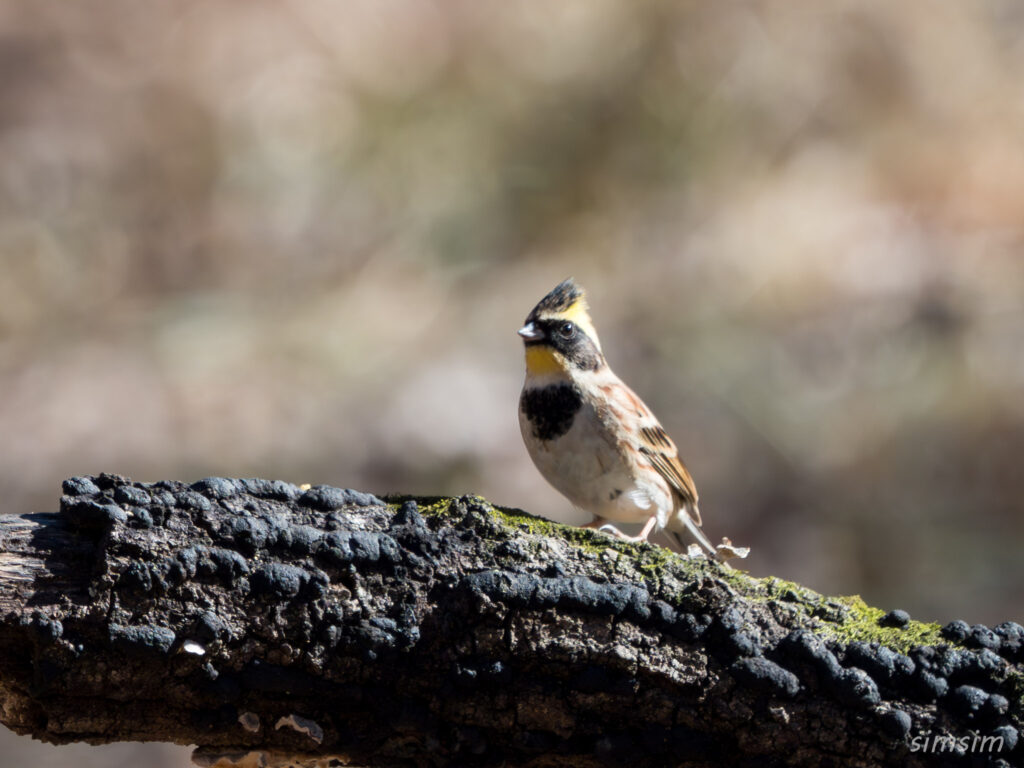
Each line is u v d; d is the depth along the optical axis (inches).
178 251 658.2
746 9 676.1
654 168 652.1
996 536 510.9
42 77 705.0
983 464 531.2
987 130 652.7
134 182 677.3
